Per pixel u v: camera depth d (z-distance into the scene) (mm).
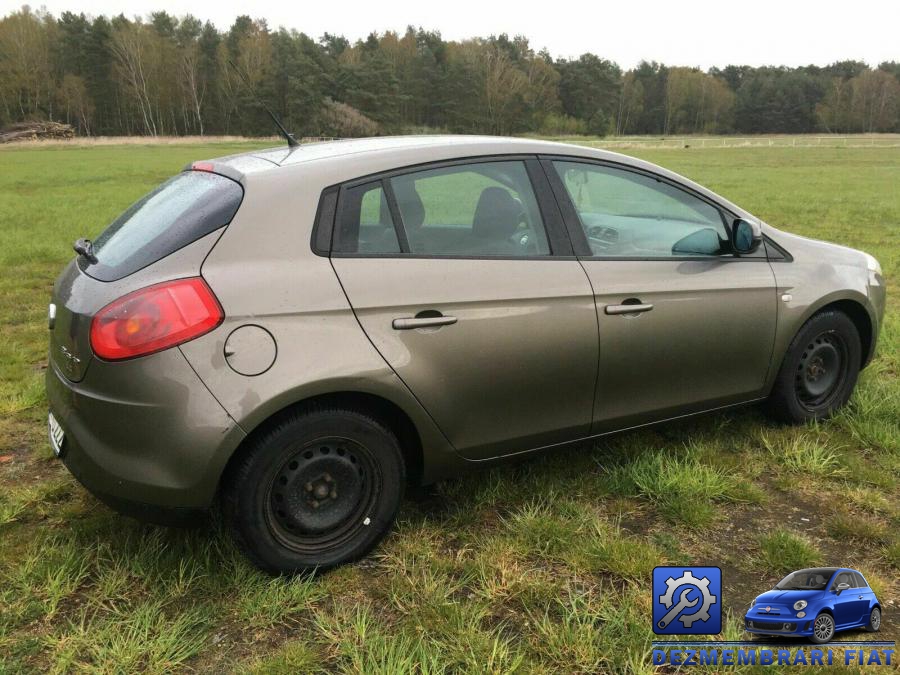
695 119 139375
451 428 2812
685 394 3400
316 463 2590
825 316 3818
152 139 76875
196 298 2367
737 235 3475
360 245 2652
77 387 2482
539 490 3277
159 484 2359
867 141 81188
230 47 108375
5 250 9945
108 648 2271
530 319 2871
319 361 2463
